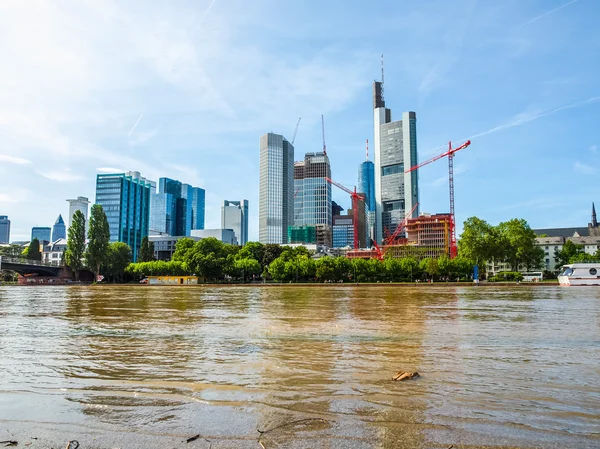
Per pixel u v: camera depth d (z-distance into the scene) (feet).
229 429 30.27
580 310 129.70
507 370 47.60
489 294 246.27
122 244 583.99
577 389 39.81
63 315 116.57
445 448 26.73
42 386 42.06
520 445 27.22
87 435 29.53
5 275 641.81
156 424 31.45
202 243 553.23
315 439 28.30
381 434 29.04
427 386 40.93
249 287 417.08
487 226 506.07
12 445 28.02
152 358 55.67
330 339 71.26
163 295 248.11
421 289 335.88
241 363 52.13
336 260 508.12
